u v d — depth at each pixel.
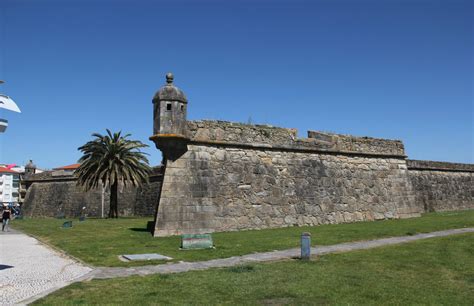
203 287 8.12
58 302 7.05
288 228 19.20
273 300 7.34
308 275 9.23
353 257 11.43
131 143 36.53
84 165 36.06
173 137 17.06
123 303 7.02
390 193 24.91
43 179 49.56
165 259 11.28
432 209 34.22
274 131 20.84
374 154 24.81
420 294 7.83
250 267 9.92
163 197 17.00
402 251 12.34
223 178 18.62
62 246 14.80
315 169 21.98
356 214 22.94
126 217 38.28
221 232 17.81
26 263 11.45
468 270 9.93
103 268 10.17
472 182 38.78
